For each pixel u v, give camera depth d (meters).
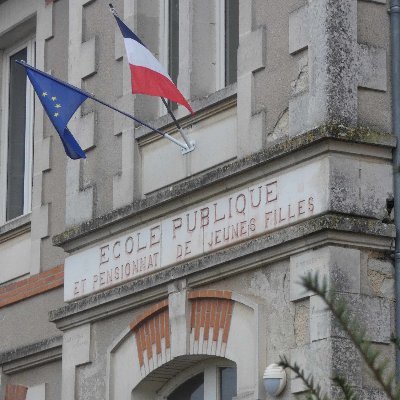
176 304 21.25
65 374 24.03
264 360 19.45
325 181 18.70
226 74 22.44
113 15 22.39
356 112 19.02
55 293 26.12
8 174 28.92
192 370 21.94
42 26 27.67
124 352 22.69
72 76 25.23
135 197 23.00
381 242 18.73
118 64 23.98
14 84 29.30
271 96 20.20
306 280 10.77
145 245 22.33
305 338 18.73
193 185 21.08
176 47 23.59
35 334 26.53
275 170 19.67
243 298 19.97
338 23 19.12
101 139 24.17
